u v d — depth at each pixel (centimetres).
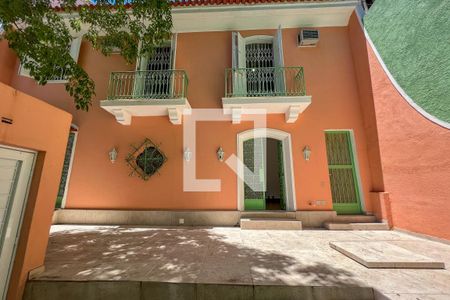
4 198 245
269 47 718
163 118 657
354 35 666
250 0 648
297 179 607
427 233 430
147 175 624
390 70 517
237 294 247
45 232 283
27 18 365
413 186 463
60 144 304
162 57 709
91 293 252
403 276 271
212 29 719
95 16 446
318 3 654
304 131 636
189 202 607
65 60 370
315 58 686
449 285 248
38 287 253
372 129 592
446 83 383
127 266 301
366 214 586
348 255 341
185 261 321
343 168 630
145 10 421
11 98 232
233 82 624
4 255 242
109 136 651
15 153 252
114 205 611
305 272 282
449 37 374
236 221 585
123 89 672
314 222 574
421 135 439
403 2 468
